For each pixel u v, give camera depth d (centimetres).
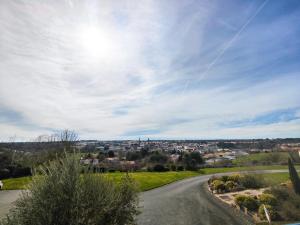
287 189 1964
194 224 1413
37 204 637
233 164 6656
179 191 2848
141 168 5297
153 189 3048
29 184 688
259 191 2473
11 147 4000
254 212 1653
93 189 730
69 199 655
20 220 623
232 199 2184
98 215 716
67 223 632
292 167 2044
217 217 1573
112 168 4078
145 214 1666
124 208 886
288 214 1484
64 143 1623
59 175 695
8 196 2198
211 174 5172
